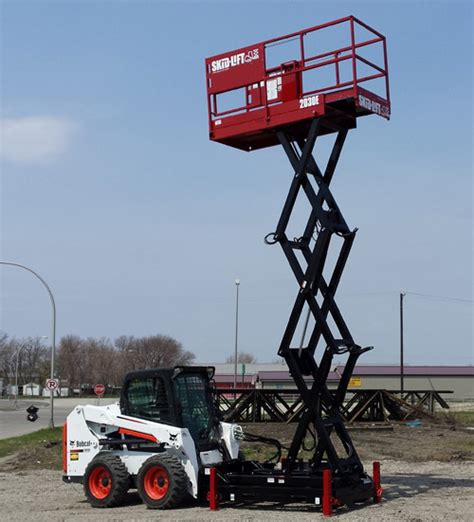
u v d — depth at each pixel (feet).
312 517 38.88
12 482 57.36
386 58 45.24
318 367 42.11
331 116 43.86
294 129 44.91
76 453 46.16
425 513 40.04
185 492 41.93
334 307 43.83
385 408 105.50
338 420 43.65
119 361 368.89
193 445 43.04
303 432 42.47
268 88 44.57
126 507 43.45
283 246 42.70
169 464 41.91
